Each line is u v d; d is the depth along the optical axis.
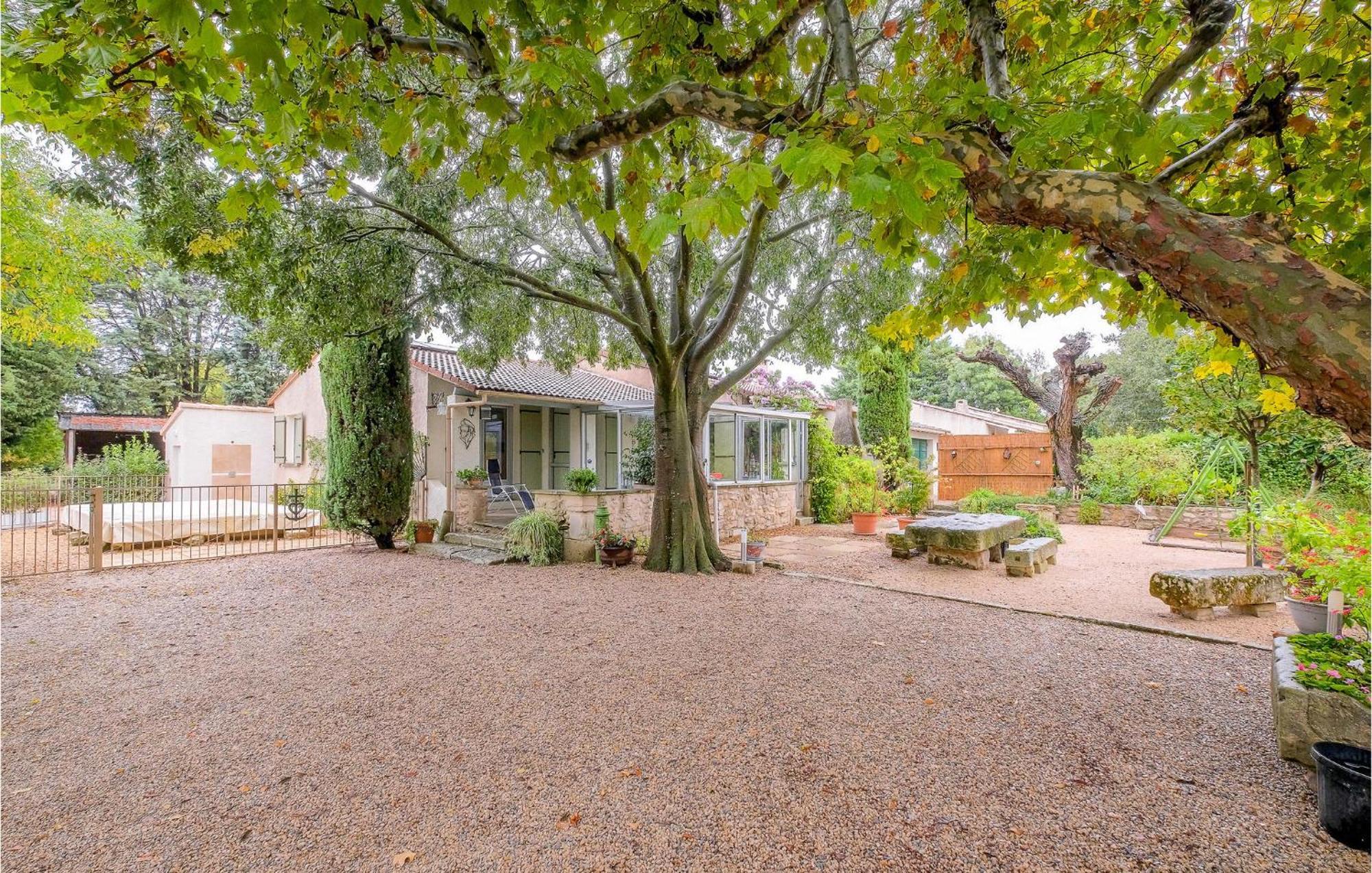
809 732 2.89
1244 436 6.88
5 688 3.58
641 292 7.04
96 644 4.41
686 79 2.92
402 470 8.67
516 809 2.31
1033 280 3.27
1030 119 2.02
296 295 5.30
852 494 13.59
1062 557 8.26
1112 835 2.09
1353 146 2.42
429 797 2.40
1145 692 3.35
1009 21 2.84
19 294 10.04
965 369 28.67
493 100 2.21
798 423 13.34
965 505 12.40
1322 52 2.48
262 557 8.32
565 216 7.41
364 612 5.24
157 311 22.69
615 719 3.05
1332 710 2.43
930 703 3.21
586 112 2.50
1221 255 1.36
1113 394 13.48
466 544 8.62
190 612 5.30
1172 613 5.21
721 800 2.34
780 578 6.79
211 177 4.65
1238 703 3.18
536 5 2.46
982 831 2.13
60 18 2.22
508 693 3.41
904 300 7.38
